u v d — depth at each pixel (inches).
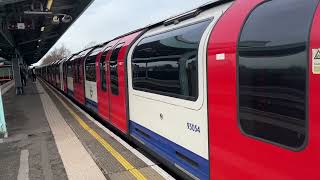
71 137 322.0
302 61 104.6
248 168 129.8
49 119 444.8
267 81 118.2
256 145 124.8
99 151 265.7
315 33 100.2
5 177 227.5
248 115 127.5
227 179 144.0
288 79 109.8
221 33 144.5
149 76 237.9
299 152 106.5
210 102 152.0
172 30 208.7
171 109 201.6
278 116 114.1
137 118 268.8
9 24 636.1
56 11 634.2
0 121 349.4
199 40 164.1
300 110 105.5
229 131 139.3
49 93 948.0
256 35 123.9
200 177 169.6
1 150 297.7
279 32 114.6
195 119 170.2
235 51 133.1
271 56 116.6
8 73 2134.6
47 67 1664.6
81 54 600.7
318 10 102.0
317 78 99.0
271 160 118.2
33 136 343.9
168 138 209.0
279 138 114.2
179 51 187.9
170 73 200.8
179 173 195.6
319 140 99.0
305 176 104.7
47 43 1339.8
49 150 283.9
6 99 799.7
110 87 354.3
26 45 1246.3
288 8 113.7
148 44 243.3
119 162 234.8
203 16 176.7
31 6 561.9
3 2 448.8
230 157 140.3
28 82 1801.2
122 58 299.9
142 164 227.9
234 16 141.3
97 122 399.5
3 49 1010.1
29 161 258.7
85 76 526.9
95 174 214.8
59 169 233.6
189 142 179.5
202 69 158.2
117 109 327.3
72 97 716.7
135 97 270.8
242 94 130.1
